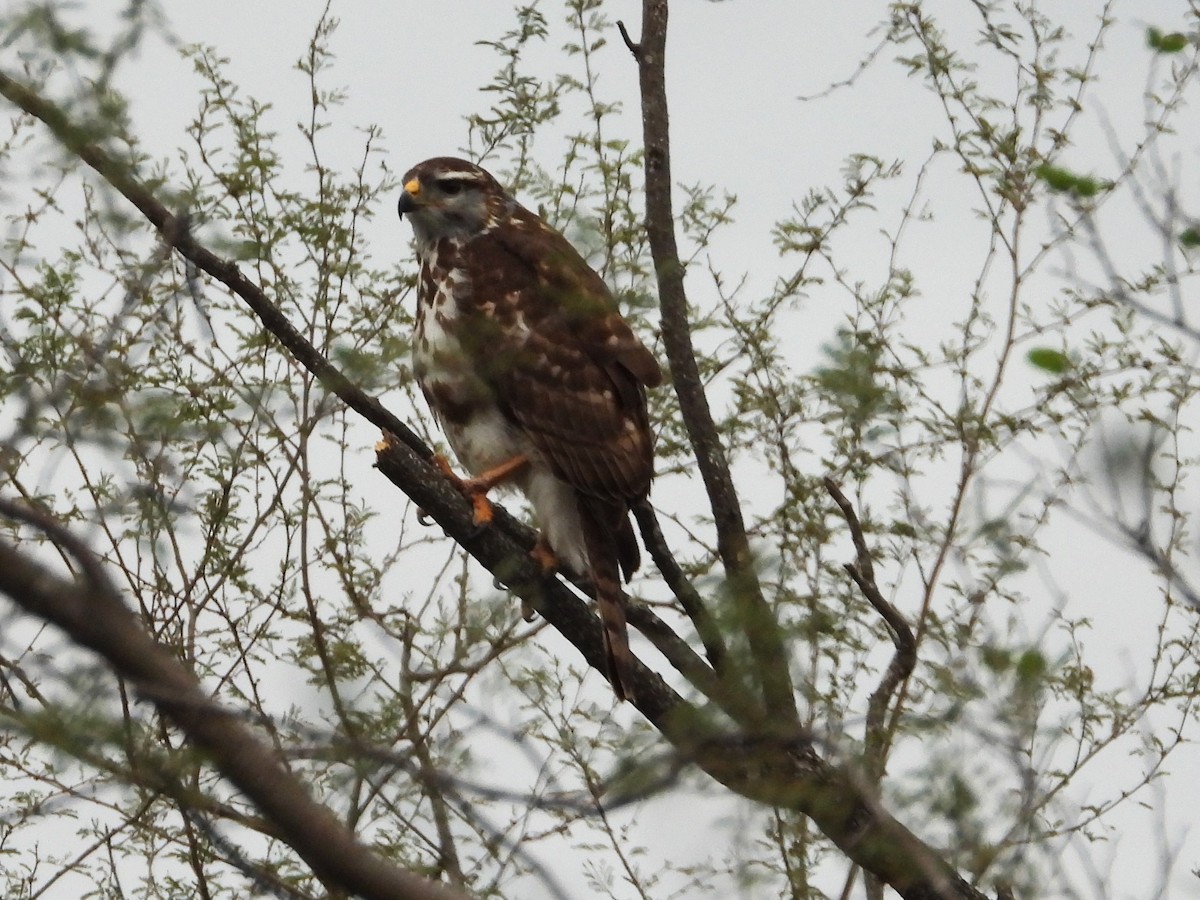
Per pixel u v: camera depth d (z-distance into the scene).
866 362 9.29
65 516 10.64
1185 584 8.10
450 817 10.13
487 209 13.49
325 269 12.48
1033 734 8.27
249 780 6.46
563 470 12.55
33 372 8.83
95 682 6.84
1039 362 9.11
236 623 11.96
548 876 7.39
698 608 8.47
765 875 8.20
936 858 8.18
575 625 12.20
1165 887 8.64
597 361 12.84
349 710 8.43
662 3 12.23
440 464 12.07
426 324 13.22
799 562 10.99
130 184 8.50
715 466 11.66
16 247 10.98
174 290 10.31
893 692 10.39
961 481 11.18
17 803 10.98
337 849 6.54
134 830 11.50
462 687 10.11
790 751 8.85
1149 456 8.22
